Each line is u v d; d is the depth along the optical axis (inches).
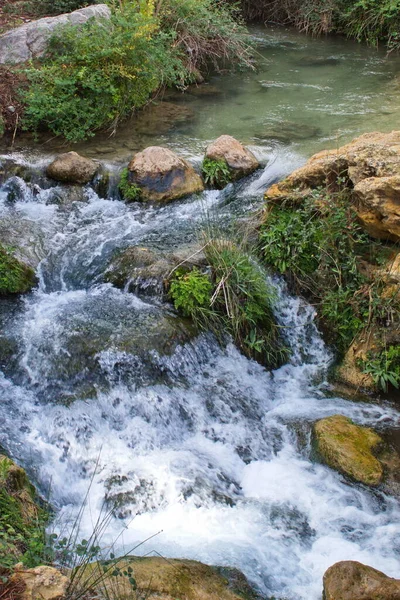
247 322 251.6
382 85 442.0
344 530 191.2
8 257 264.5
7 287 257.8
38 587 135.9
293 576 175.8
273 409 237.5
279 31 587.2
